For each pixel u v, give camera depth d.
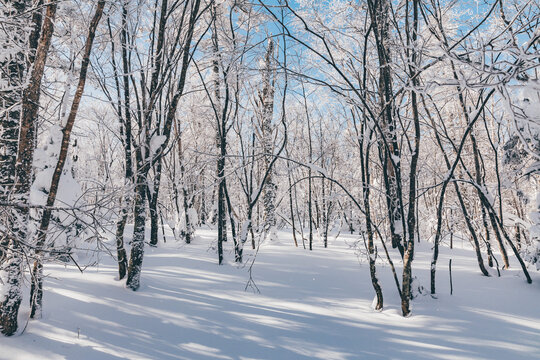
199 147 15.71
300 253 9.70
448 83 3.21
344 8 8.19
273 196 12.12
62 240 6.65
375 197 13.52
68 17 6.19
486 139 11.41
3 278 4.04
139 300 5.46
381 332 4.70
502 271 7.48
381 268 8.04
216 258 8.82
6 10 5.02
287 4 5.08
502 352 4.09
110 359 3.79
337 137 14.68
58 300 5.06
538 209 6.60
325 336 4.57
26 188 4.07
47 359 3.70
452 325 4.86
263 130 11.62
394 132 5.87
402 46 4.44
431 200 16.27
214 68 9.86
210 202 22.75
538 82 2.92
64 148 4.09
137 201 6.04
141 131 6.18
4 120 4.80
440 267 8.00
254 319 5.04
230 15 8.23
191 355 4.00
